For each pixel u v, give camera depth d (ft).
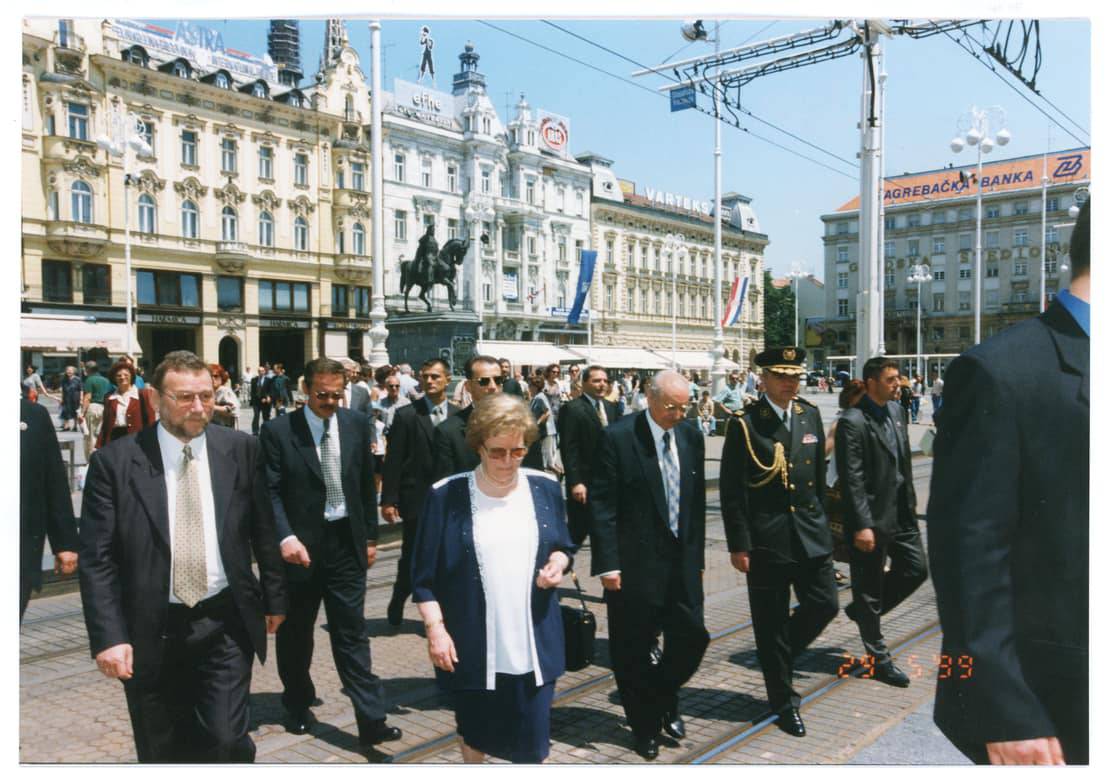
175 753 9.98
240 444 10.70
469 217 132.77
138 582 9.72
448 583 9.59
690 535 12.78
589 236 151.84
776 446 13.57
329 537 13.24
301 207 113.60
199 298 104.01
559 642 9.77
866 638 15.56
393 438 18.54
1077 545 6.07
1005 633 5.95
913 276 48.73
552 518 9.84
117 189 95.25
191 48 106.83
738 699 14.53
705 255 170.91
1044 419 6.11
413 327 68.49
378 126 51.29
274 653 17.56
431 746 12.70
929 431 16.79
